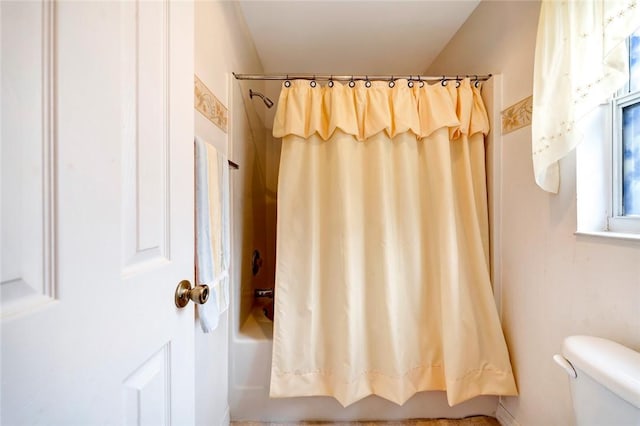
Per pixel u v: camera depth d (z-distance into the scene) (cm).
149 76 52
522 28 111
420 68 204
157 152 54
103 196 41
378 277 121
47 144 33
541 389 103
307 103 127
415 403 126
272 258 231
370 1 139
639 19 68
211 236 90
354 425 123
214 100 109
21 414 30
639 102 79
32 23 32
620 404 59
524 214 111
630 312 73
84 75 38
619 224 83
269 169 229
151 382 51
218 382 113
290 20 153
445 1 138
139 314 48
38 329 32
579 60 82
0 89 29
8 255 29
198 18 95
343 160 121
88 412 37
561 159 94
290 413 126
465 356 118
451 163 130
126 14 46
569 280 91
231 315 128
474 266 123
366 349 122
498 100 125
